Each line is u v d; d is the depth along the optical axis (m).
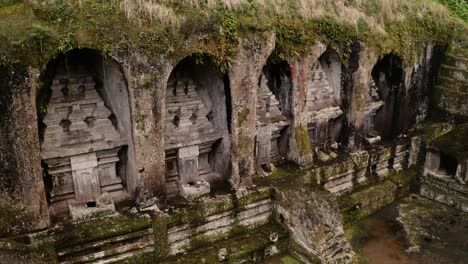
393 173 14.28
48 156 9.24
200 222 10.20
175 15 9.21
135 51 8.75
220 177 11.30
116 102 9.72
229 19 9.73
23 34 7.84
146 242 9.57
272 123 11.70
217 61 9.76
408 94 14.27
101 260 9.16
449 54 14.79
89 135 9.67
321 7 11.85
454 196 13.63
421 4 14.68
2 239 8.36
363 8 12.99
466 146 13.57
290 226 10.97
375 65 14.09
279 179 11.62
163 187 9.95
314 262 10.46
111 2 8.66
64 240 8.73
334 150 13.38
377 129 14.89
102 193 10.12
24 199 8.49
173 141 10.40
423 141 14.52
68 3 8.28
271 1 10.80
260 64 10.41
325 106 13.05
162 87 9.25
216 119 10.95
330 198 10.99
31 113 8.13
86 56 9.58
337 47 12.11
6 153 8.15
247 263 10.54
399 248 11.83
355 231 12.46
